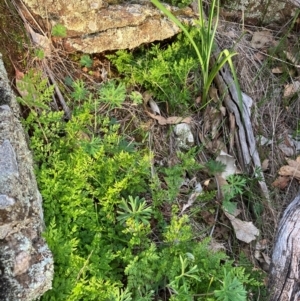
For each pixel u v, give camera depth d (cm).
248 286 60
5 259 45
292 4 82
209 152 71
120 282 52
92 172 57
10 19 64
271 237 68
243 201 70
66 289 49
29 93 58
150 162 64
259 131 75
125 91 65
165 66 68
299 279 59
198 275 54
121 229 57
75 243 50
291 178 73
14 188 46
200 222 66
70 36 66
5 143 48
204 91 71
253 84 78
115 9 67
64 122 62
